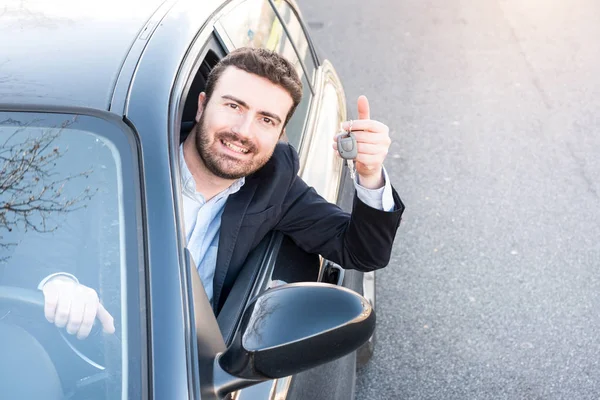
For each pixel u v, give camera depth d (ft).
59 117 5.98
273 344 5.23
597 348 12.06
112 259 5.57
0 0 7.50
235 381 5.31
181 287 5.46
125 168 5.85
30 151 5.88
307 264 7.98
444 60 21.24
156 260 5.53
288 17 11.35
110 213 5.71
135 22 7.14
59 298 5.50
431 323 12.59
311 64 11.67
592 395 11.28
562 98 19.15
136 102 6.13
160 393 5.05
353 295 5.60
